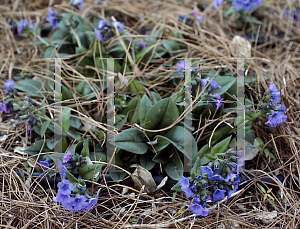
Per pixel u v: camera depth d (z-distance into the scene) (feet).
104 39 4.31
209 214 3.82
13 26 4.66
